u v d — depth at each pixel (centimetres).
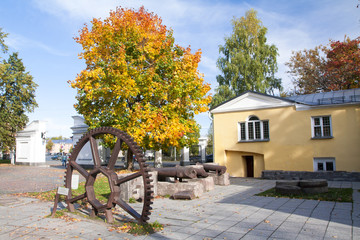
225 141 2164
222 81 3319
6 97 3344
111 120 1912
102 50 1956
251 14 3309
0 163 3706
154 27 2044
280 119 1955
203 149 3762
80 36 1975
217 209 887
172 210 887
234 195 1165
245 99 2100
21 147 3438
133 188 1087
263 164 2038
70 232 650
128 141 715
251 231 634
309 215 774
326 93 2044
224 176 1520
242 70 3150
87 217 778
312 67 3378
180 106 2023
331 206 884
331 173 1608
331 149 1769
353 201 947
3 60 3347
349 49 2823
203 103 2092
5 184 1492
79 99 2061
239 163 2134
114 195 728
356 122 1706
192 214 823
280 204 940
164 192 1188
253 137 2067
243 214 806
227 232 630
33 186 1406
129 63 1883
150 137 1848
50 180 1689
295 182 1172
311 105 1833
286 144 1919
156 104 2047
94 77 1788
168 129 1861
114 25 1942
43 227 693
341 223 683
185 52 2114
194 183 1166
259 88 3055
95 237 612
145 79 1848
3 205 948
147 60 2033
